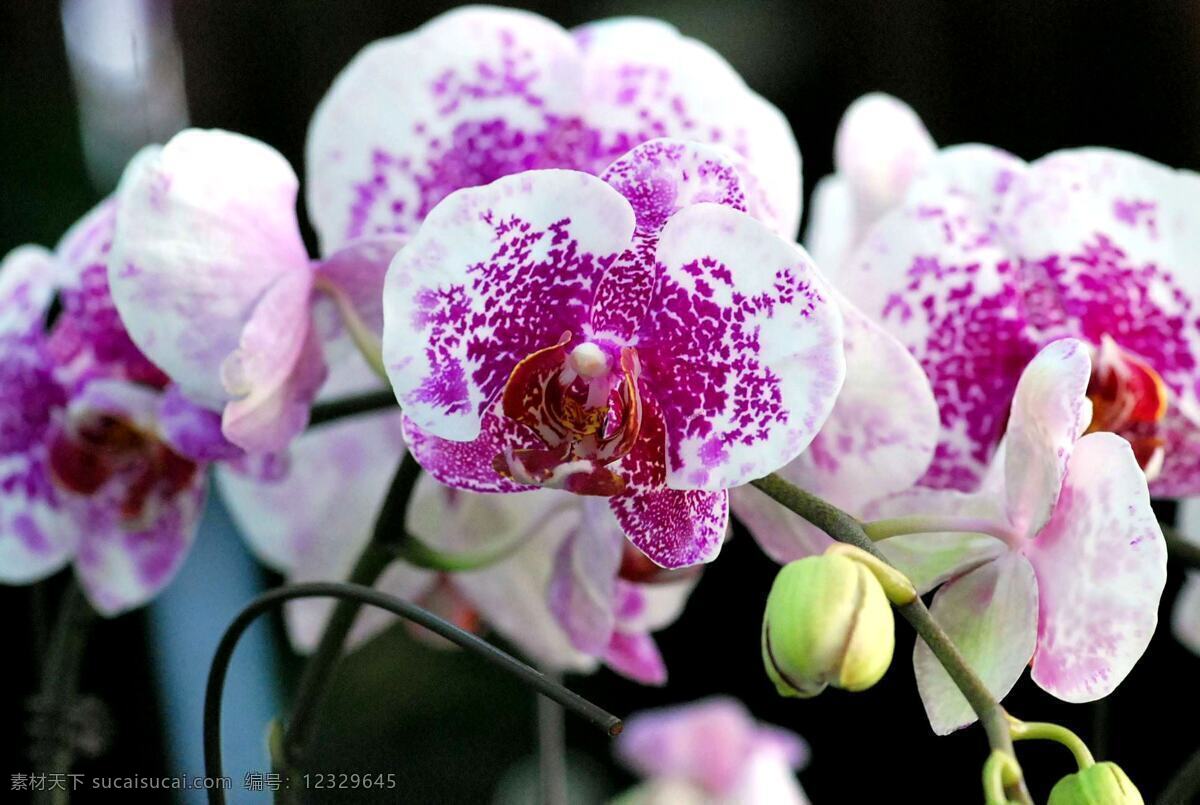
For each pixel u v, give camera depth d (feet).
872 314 2.51
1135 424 2.53
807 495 2.29
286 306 2.45
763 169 2.47
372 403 2.55
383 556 2.52
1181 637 2.81
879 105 2.69
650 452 2.30
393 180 2.53
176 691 3.42
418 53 2.53
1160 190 2.52
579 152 2.52
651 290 2.28
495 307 2.26
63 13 3.83
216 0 4.03
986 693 2.22
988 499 2.39
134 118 3.95
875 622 2.16
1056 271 2.52
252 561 3.53
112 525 2.70
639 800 3.31
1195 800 3.90
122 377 2.67
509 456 2.30
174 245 2.42
